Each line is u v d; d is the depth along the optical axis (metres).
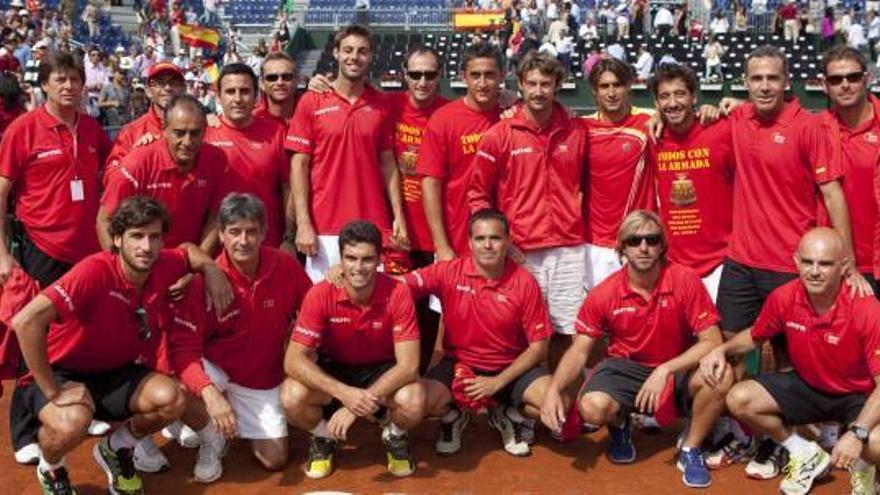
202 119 5.75
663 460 5.84
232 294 5.50
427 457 5.92
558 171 6.20
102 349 5.23
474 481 5.54
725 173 6.15
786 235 5.85
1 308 5.50
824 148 5.71
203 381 5.32
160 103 6.56
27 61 19.28
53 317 4.95
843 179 5.79
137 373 5.34
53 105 6.26
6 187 6.12
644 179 6.34
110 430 6.18
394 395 5.48
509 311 5.78
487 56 6.34
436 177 6.46
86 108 16.00
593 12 28.98
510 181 6.21
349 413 5.34
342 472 5.69
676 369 5.49
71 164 6.30
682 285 5.60
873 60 26.84
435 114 6.50
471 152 6.44
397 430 5.55
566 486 5.45
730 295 6.07
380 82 24.89
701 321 5.59
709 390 5.37
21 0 24.81
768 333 5.48
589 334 5.73
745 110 5.99
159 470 5.67
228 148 6.46
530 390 5.74
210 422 5.49
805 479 5.27
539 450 6.01
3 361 5.57
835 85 5.71
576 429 5.91
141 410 5.20
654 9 30.33
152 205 5.02
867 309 5.07
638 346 5.71
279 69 6.88
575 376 5.67
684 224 6.27
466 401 5.74
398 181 6.80
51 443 5.04
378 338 5.65
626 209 6.34
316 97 6.54
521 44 25.72
